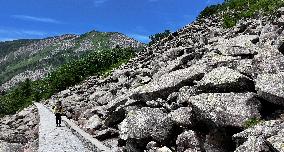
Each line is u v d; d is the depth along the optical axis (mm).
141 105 20859
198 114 14547
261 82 14312
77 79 88312
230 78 15422
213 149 13766
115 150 18984
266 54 16844
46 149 23375
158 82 20062
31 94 114312
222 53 20625
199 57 24141
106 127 25500
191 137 14594
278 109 13680
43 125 36344
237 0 46906
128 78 39312
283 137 11227
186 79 18656
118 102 24953
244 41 21438
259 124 12703
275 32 21391
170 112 16844
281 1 32156
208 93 15172
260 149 11516
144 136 16734
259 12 33812
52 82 96750
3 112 111438
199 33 39625
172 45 41125
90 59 91312
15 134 35219
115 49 90312
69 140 26719
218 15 47219
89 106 37344
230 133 13609
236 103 14062
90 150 23047
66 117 39781
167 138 16188
